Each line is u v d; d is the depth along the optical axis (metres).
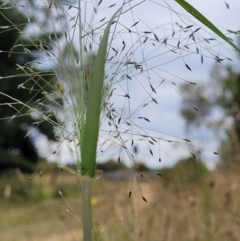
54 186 2.26
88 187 0.30
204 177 0.88
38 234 1.20
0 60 3.83
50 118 0.31
